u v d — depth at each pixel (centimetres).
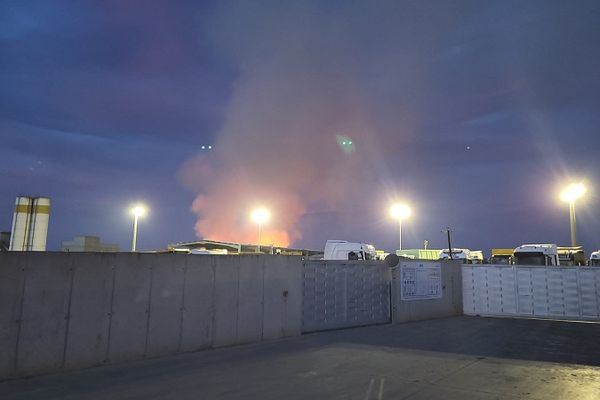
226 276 1142
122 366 877
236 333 1152
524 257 2633
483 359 972
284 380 759
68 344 833
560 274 2044
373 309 1653
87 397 652
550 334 1445
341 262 1536
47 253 817
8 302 764
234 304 1155
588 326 1712
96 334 875
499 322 1814
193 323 1052
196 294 1066
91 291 874
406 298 1809
